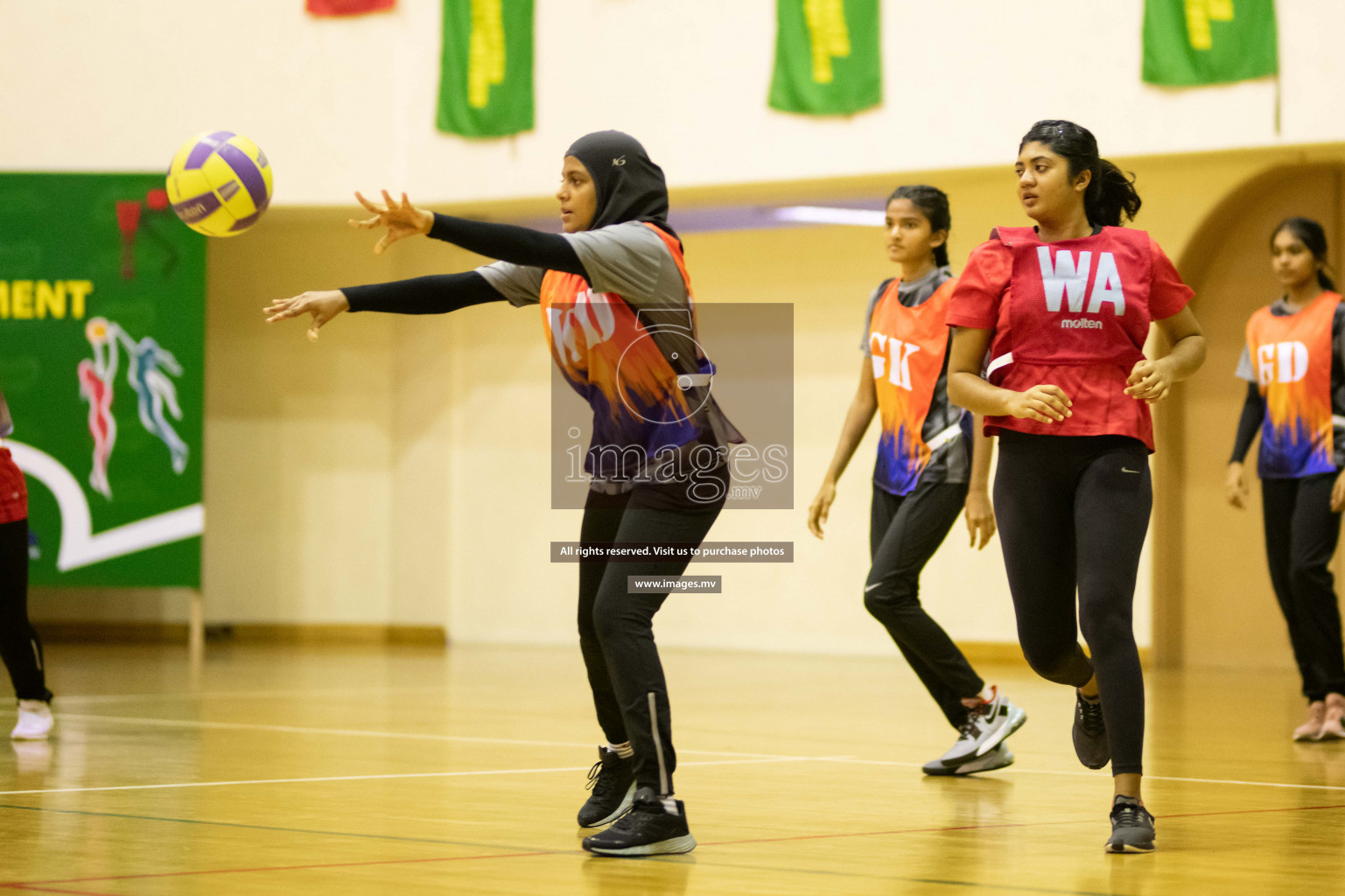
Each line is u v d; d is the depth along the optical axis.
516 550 28.41
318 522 29.25
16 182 25.36
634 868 6.87
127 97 25.77
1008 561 8.02
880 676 21.39
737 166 23.42
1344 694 13.41
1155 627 23.78
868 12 22.69
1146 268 7.87
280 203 25.75
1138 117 21.16
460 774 10.36
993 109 21.98
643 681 7.41
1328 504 13.80
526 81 24.73
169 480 25.30
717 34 23.56
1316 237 14.37
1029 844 7.65
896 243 11.12
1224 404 23.91
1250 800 9.38
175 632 28.92
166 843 7.41
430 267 28.39
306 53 25.70
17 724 13.16
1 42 25.78
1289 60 20.31
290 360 29.36
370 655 25.08
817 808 8.98
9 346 25.33
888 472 11.09
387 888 6.25
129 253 25.31
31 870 6.62
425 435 28.97
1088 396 7.77
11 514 12.26
